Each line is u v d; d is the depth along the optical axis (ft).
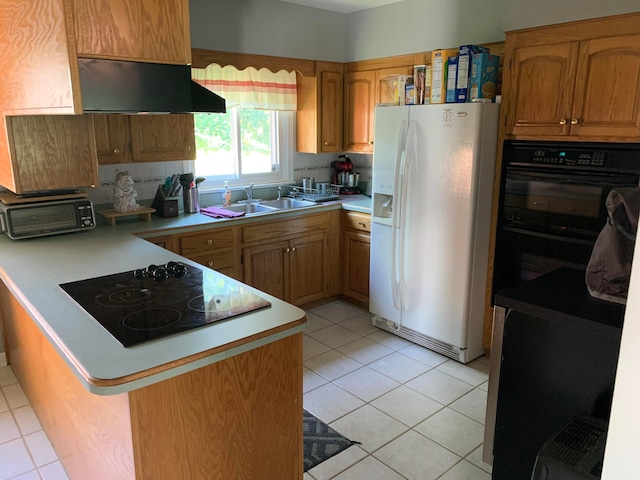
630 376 2.75
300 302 12.93
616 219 5.72
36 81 6.03
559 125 8.82
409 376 9.84
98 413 5.13
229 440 5.05
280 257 12.21
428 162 10.15
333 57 13.75
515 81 9.33
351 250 13.28
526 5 9.84
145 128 10.07
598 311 5.53
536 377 6.09
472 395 9.14
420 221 10.51
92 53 5.24
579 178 8.68
